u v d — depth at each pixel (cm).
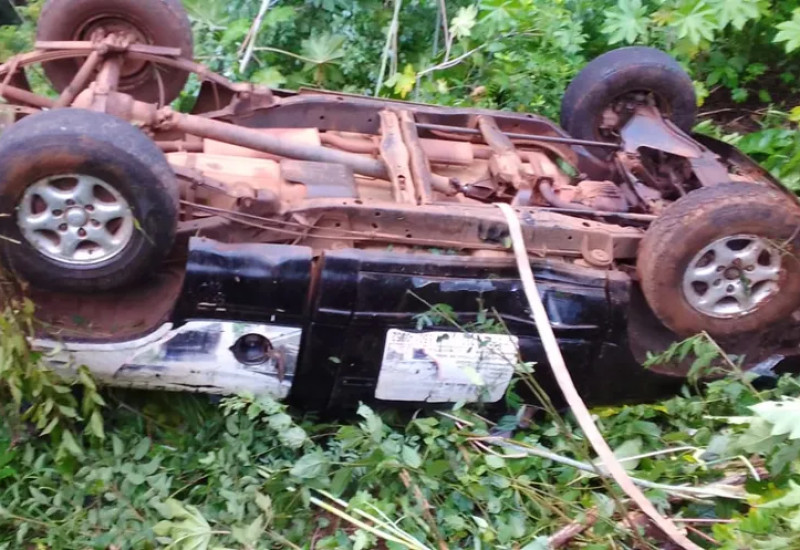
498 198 424
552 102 628
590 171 486
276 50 652
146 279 364
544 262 378
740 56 701
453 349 374
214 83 458
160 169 332
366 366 374
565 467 376
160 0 448
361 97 477
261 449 376
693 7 612
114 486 356
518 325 377
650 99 498
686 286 381
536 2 638
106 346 357
